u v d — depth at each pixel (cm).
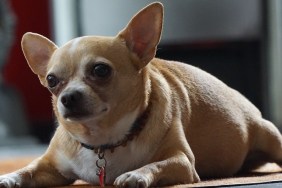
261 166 319
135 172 227
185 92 268
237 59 630
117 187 223
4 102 704
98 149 248
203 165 275
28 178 251
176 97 261
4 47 707
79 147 253
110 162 248
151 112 248
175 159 241
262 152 303
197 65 634
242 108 293
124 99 240
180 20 630
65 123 247
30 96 753
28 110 752
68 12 644
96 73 236
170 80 268
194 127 269
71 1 643
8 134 696
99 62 237
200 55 634
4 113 701
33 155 554
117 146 247
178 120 256
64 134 257
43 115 753
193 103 270
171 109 254
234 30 627
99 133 243
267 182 247
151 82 254
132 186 221
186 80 275
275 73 620
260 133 297
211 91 281
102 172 248
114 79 238
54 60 245
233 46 630
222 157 279
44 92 754
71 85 235
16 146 680
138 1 634
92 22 642
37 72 266
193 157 252
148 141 246
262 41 622
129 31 246
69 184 265
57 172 261
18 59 750
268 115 622
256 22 622
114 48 242
